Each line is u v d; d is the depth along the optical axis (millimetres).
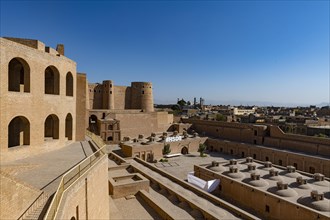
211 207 19359
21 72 22750
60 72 21344
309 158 36938
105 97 65188
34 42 19344
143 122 61438
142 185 21328
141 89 70062
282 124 63000
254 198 24359
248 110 139375
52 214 7703
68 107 23000
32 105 17578
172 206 19469
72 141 24203
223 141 53406
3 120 15078
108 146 50188
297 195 22844
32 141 17672
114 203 19094
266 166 31703
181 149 52469
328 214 18828
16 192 9812
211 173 30625
